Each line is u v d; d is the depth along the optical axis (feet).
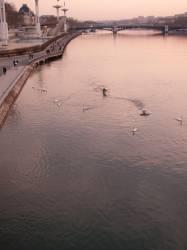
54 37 651.66
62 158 133.08
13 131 163.32
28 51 416.87
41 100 217.36
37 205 103.04
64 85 261.44
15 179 117.80
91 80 279.08
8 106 190.60
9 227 94.22
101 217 96.99
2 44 445.78
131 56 452.35
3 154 138.10
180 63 370.32
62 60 418.10
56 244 88.02
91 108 196.13
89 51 536.01
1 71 281.95
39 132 161.48
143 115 180.34
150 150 137.28
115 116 180.24
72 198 105.91
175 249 85.40
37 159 132.87
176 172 119.96
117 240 88.58
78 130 161.99
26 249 86.74
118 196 106.11
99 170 122.83
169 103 204.74
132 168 123.34
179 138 148.97
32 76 300.81
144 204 101.91
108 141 147.54
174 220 94.84
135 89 242.78
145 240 88.38
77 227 93.45
